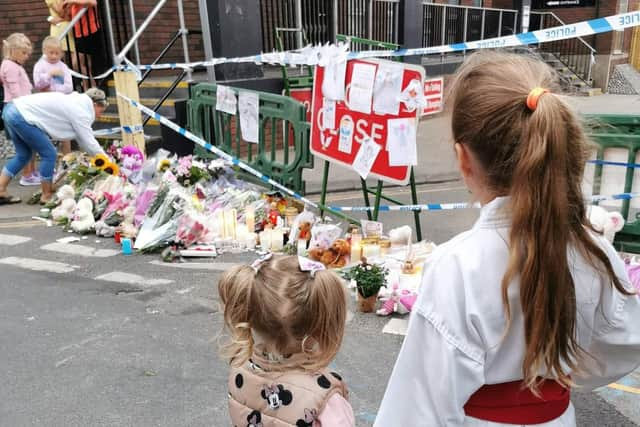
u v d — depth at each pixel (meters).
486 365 1.13
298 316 1.53
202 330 3.45
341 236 5.00
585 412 2.67
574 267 1.11
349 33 10.50
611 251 1.18
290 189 5.42
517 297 1.08
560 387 1.22
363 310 3.69
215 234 4.96
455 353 1.10
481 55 1.21
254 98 5.52
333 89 4.71
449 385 1.10
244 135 5.77
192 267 4.50
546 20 17.97
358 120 4.59
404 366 1.17
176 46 9.79
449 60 13.17
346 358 3.14
